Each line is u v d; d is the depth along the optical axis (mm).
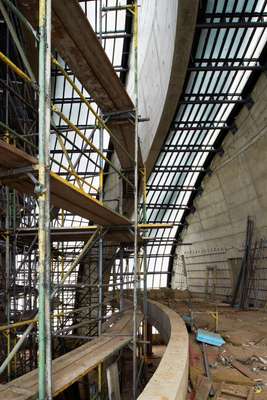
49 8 3770
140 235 10258
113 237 9906
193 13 10617
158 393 3328
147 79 16781
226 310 15148
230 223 21531
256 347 7789
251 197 18766
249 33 13656
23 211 12648
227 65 15102
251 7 12664
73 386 11930
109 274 15773
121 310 10164
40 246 3570
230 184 20781
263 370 6121
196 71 15250
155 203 26656
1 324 9039
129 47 17828
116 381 7523
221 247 22938
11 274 10086
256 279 17359
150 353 16609
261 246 17484
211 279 23938
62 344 14016
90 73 7551
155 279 32688
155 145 17297
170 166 23047
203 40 13805
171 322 8578
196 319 11555
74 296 16312
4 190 10789
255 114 16953
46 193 3648
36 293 10898
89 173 20438
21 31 7840
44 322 3543
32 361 10508
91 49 6668
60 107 18922
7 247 9109
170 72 12875
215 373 5832
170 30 12211
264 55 14711
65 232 9383
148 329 16828
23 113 9398
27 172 4012
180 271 30125
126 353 15227
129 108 9125
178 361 4582
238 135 18891
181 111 18078
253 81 16172
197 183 24797
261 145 17031
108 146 20312
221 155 21109
